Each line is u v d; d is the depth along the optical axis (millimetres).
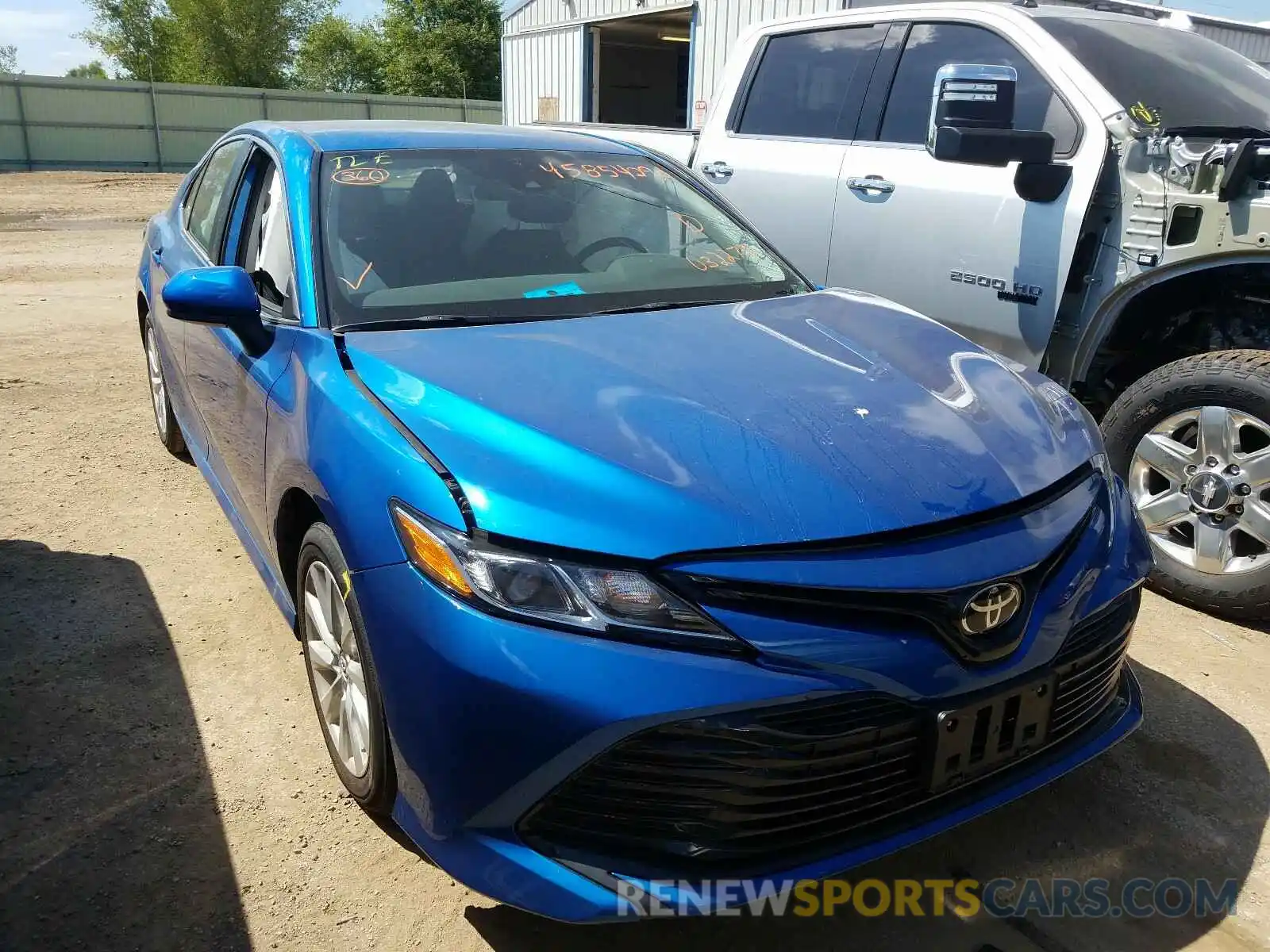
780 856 1911
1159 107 4062
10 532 4164
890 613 1898
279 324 2818
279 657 3266
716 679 1807
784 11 11531
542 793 1864
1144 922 2242
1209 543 3555
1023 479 2186
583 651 1822
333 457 2256
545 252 3076
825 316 2982
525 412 2154
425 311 2750
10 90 30344
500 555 1898
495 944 2166
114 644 3312
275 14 52938
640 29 15461
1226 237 3453
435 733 1935
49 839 2439
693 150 5715
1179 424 3635
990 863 2420
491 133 3572
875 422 2240
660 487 1948
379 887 2318
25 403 5973
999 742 2037
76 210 18703
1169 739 2893
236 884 2314
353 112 35094
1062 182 3877
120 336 7789
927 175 4406
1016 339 4121
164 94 32344
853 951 2160
